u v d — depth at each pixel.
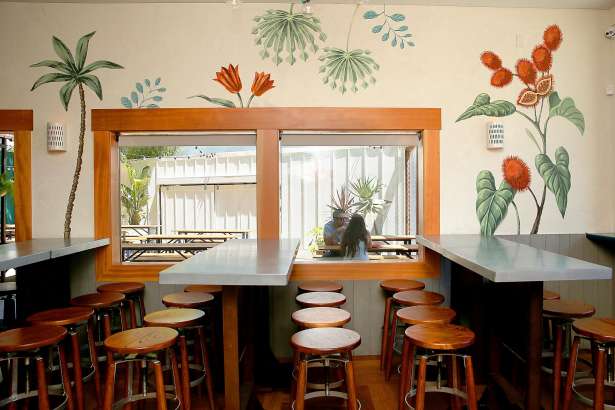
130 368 2.60
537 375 2.38
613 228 4.07
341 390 3.18
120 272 3.94
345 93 3.95
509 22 4.02
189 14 3.92
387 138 4.12
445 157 4.00
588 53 4.06
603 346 2.38
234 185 5.55
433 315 2.73
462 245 3.21
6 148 4.35
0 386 3.18
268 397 3.27
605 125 4.06
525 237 4.03
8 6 3.90
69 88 3.92
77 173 3.92
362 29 3.95
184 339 2.71
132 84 3.92
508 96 4.02
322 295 3.23
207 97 3.93
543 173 4.04
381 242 4.32
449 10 3.99
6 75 3.91
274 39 3.93
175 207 5.97
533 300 2.38
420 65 3.98
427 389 2.55
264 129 3.93
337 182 4.48
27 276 3.61
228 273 2.19
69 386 2.64
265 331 3.45
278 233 3.94
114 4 3.91
